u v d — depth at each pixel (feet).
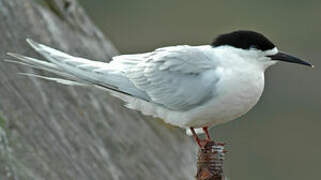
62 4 54.85
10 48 46.80
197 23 77.66
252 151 71.10
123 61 35.83
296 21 79.71
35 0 52.75
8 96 43.75
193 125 34.71
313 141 72.54
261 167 70.44
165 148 53.62
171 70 34.78
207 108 33.81
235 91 33.47
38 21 51.24
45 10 52.85
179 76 34.65
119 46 75.66
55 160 43.29
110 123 50.44
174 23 77.15
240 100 33.63
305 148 71.97
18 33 48.49
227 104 33.65
